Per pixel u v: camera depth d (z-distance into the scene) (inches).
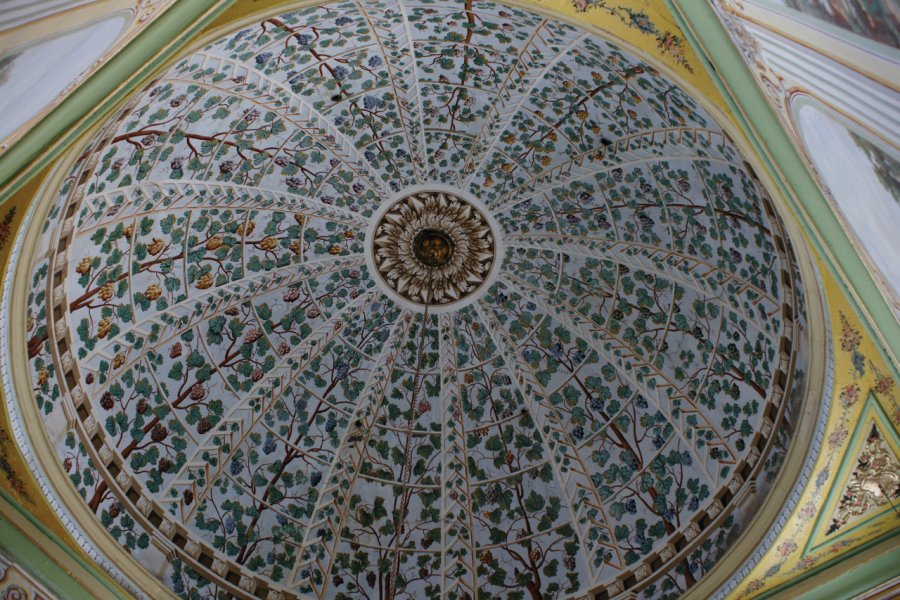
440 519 372.5
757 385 314.3
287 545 350.6
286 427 364.5
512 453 376.8
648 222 346.3
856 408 253.4
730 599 290.4
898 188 126.9
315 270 370.6
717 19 171.3
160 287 335.0
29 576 256.4
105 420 308.7
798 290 281.4
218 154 331.6
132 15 165.2
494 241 375.6
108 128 253.3
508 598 356.2
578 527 358.6
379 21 291.3
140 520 309.9
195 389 345.1
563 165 351.6
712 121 269.6
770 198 266.4
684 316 346.9
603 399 366.9
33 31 129.6
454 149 358.9
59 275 284.4
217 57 286.4
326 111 338.6
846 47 115.7
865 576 250.8
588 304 370.6
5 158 169.2
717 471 324.8
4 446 259.4
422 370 385.1
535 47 298.4
